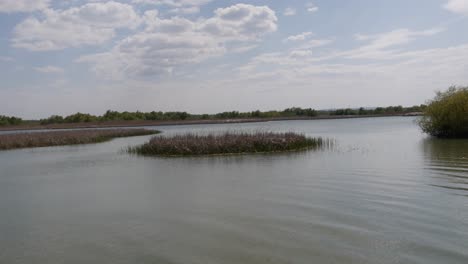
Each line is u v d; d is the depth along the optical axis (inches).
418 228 326.6
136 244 314.0
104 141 1643.7
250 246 300.0
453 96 1234.6
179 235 332.2
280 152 979.9
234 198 461.4
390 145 1036.5
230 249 295.3
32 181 644.1
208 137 1082.1
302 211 390.9
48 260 288.2
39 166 839.7
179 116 4591.5
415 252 277.4
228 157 912.9
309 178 573.9
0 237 346.0
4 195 533.3
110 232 348.8
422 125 1325.0
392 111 4749.0
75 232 352.8
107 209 432.8
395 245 291.7
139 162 863.1
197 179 609.0
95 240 328.5
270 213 388.2
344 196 447.8
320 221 355.6
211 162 823.7
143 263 275.0
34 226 377.1
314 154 898.1
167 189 534.6
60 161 922.1
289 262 268.1
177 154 992.2
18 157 1056.8
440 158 733.3
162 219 382.6
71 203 470.3
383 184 506.9
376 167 653.3
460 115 1176.2
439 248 282.8
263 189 507.2
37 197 513.0
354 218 360.5
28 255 299.9
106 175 684.7
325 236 315.9
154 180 614.2
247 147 996.6
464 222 338.3
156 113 4662.9
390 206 397.1
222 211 402.9
